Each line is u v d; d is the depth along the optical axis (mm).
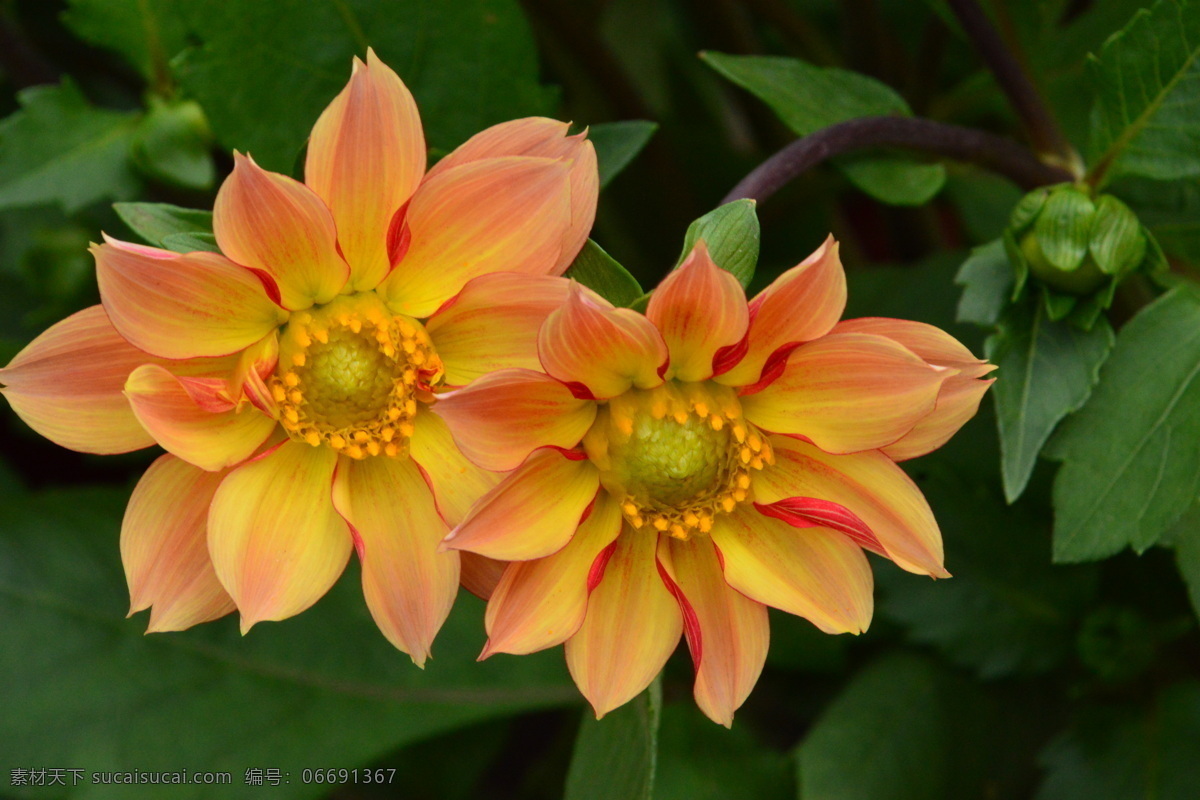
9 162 697
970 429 707
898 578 707
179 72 662
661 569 613
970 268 652
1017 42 697
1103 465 643
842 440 612
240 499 613
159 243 619
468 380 619
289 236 611
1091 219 639
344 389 621
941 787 701
